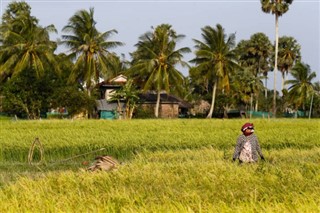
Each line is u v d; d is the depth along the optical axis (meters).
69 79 56.28
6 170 18.62
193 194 9.80
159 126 35.31
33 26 55.22
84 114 58.53
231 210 8.62
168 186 10.91
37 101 54.34
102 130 31.33
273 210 8.57
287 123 39.38
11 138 26.02
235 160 15.65
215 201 9.45
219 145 24.89
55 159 22.95
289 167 12.80
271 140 25.92
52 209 9.23
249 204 8.98
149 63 57.16
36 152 23.06
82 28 56.62
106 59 57.50
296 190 10.13
